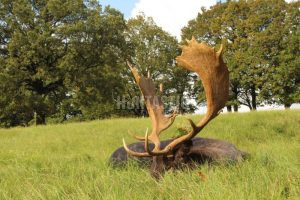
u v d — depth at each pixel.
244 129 13.71
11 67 34.12
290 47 39.06
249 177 4.92
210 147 6.20
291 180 4.56
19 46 33.59
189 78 52.25
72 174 6.04
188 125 5.98
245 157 6.25
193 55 5.70
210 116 5.59
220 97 5.62
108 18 36.88
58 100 38.00
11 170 7.07
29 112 37.25
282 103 40.09
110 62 37.03
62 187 5.12
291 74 38.84
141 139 5.84
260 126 14.08
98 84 36.69
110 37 36.59
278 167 5.28
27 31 34.81
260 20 41.56
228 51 42.31
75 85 36.66
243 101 44.50
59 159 8.45
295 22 41.09
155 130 5.93
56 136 15.02
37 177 6.16
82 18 36.78
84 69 36.53
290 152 6.58
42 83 37.44
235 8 43.62
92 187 5.04
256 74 40.59
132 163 6.29
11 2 35.94
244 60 40.22
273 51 39.97
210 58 5.65
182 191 4.58
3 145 13.33
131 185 5.06
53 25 36.78
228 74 5.70
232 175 5.03
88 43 35.91
